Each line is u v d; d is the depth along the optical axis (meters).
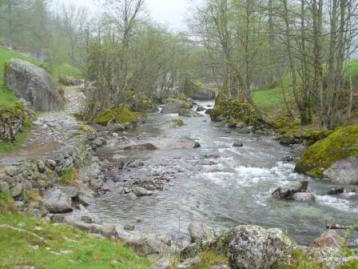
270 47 34.41
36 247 9.52
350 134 21.17
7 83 31.83
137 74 49.19
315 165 21.34
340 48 28.00
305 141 28.58
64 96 44.59
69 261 8.88
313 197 17.50
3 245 9.38
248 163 24.39
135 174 21.81
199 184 20.05
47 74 37.47
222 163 24.41
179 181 20.58
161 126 39.59
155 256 10.88
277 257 7.86
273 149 28.55
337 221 14.84
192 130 37.56
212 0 44.34
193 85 79.31
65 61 73.44
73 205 15.91
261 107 42.03
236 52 46.06
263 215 15.77
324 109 29.31
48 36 79.19
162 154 26.94
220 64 50.19
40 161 17.08
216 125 40.94
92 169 21.95
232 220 15.31
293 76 33.53
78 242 10.45
